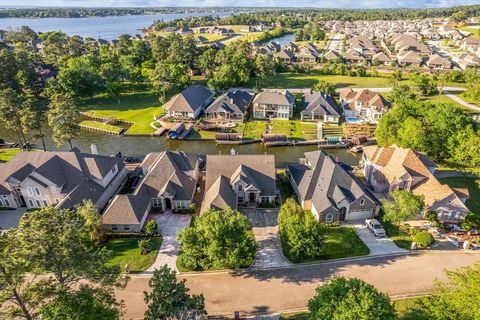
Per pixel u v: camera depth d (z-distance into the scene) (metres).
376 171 62.16
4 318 26.30
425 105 74.56
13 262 24.47
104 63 128.00
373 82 138.25
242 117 98.31
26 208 58.12
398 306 37.38
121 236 49.81
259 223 52.94
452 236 49.03
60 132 73.81
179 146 85.50
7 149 81.62
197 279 42.00
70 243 27.89
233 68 126.25
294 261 44.59
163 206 55.88
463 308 28.86
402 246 47.25
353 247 47.06
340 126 94.31
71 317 26.19
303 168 63.03
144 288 40.75
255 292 39.88
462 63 157.50
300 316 36.38
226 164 59.62
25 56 119.38
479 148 60.69
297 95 120.38
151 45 156.50
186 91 104.88
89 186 56.16
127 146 85.38
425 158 63.78
